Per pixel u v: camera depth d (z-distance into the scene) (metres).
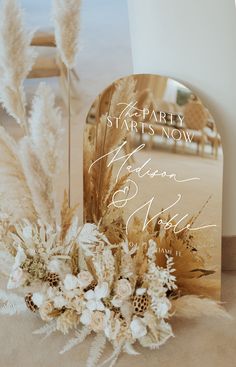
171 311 1.84
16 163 2.14
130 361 1.67
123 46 2.67
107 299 1.72
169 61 1.85
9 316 1.89
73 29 2.02
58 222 2.28
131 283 1.73
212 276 1.92
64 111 2.77
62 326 1.75
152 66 1.88
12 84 2.09
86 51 2.69
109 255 1.72
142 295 1.71
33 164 2.15
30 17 2.60
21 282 1.78
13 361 1.68
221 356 1.68
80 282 1.73
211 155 1.84
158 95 1.84
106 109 1.90
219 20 1.76
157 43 1.83
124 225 1.98
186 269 1.93
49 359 1.68
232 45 1.79
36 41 2.62
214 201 1.88
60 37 2.04
